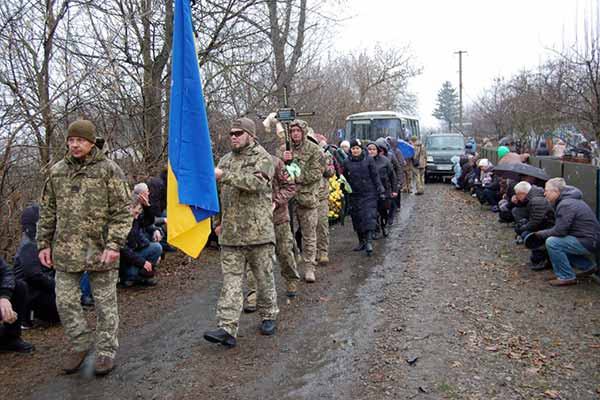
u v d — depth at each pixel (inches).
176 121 202.4
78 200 175.2
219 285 294.5
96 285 183.0
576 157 498.9
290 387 174.6
